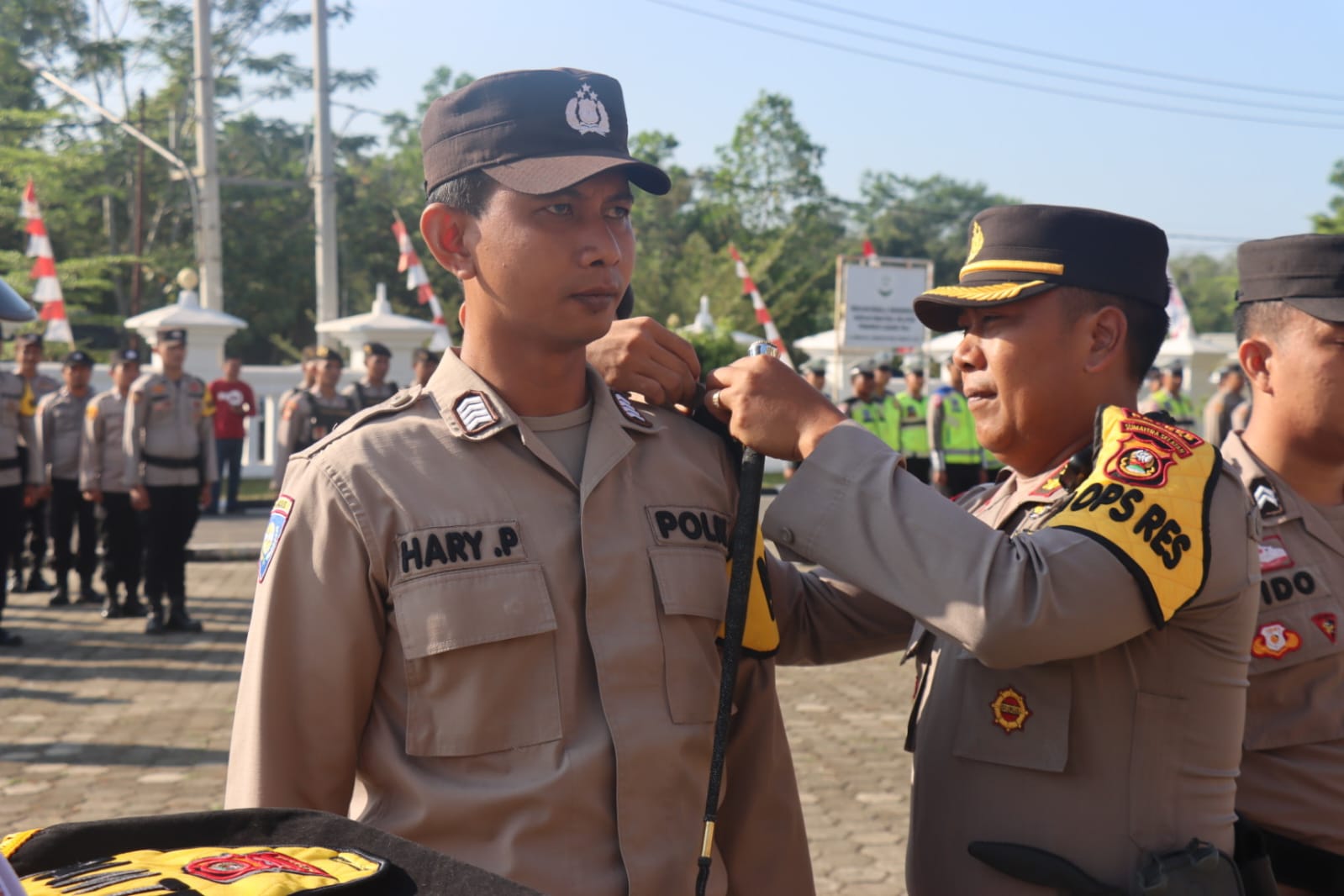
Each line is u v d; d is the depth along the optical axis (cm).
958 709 183
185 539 869
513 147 163
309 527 163
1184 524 166
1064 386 185
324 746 163
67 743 589
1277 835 223
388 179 4919
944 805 183
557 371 173
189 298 1602
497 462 168
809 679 734
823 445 173
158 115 4053
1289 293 230
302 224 4112
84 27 3978
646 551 171
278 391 1662
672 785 166
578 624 165
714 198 5528
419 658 159
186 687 704
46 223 3300
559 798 158
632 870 159
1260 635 223
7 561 830
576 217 166
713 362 2080
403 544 162
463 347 178
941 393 1380
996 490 209
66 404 984
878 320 1931
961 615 160
